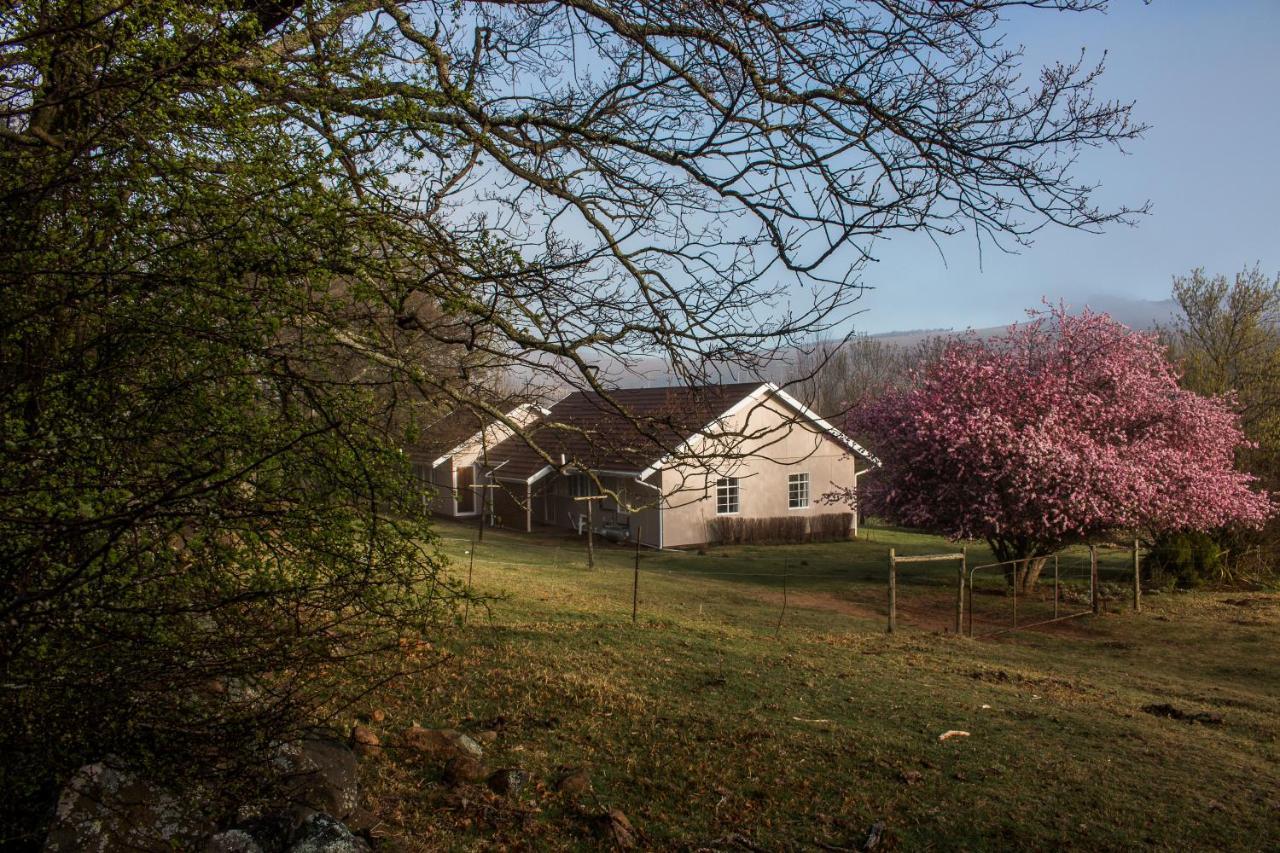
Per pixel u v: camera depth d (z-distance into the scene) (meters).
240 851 4.11
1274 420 23.23
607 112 6.54
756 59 6.31
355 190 4.46
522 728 7.16
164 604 3.47
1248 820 6.47
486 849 5.16
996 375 20.45
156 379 3.63
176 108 3.77
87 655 3.34
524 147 6.24
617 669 9.33
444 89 5.34
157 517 3.31
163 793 4.03
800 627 14.51
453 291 4.83
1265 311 24.70
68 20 3.66
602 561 23.69
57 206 3.68
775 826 5.89
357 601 4.02
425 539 4.25
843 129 6.53
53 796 3.95
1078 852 5.77
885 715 8.62
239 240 3.78
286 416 3.95
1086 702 10.06
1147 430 20.28
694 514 28.45
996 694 10.05
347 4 5.38
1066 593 19.55
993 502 19.12
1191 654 14.45
